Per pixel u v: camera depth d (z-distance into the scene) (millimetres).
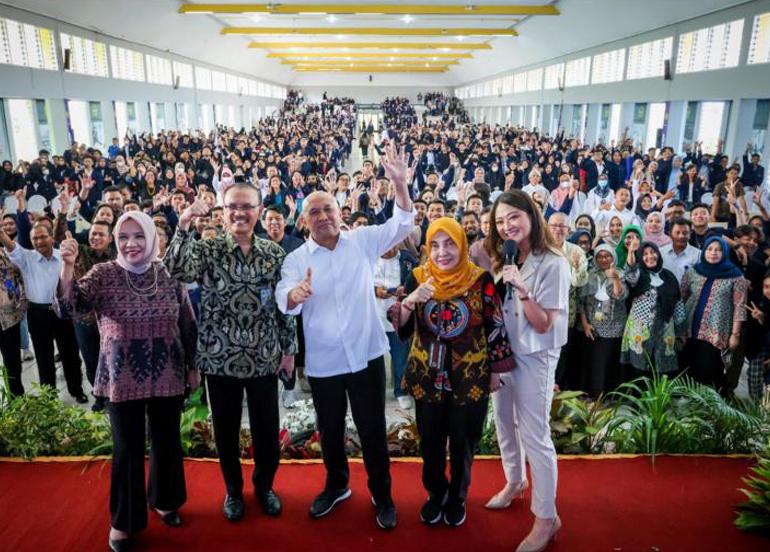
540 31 21219
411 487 2635
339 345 2248
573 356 4238
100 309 2168
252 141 18031
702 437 2969
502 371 2150
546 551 2215
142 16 17219
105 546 2254
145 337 2170
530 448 2172
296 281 2225
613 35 17234
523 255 2158
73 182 8047
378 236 2359
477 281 2154
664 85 14703
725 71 12070
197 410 3168
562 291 2084
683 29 13734
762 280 3969
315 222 2207
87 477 2721
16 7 12453
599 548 2238
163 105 22203
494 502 2457
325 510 2408
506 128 23312
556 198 8008
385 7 17406
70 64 14766
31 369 4773
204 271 2234
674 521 2400
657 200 7465
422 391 2215
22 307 3811
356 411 2316
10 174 9547
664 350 3814
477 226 4215
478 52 31828
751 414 3172
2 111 12477
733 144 11961
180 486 2354
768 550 2232
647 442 2904
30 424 2965
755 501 2383
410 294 2205
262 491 2447
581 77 20422
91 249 3736
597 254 3959
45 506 2502
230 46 26781
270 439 2393
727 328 3705
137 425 2195
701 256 3848
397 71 46469
